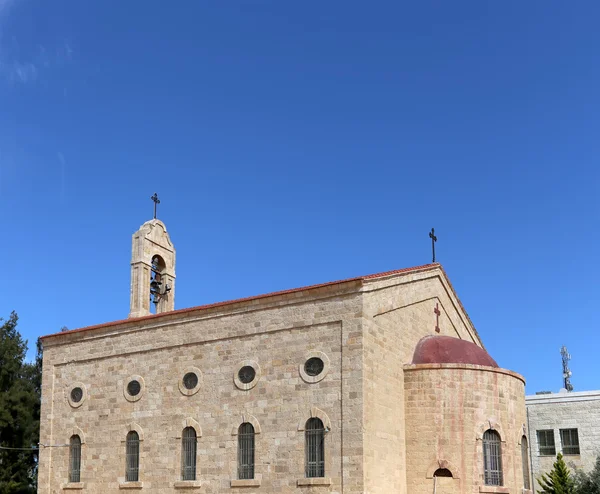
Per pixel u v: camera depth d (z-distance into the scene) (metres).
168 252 50.78
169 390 37.72
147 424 37.88
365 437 31.64
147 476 37.00
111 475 38.25
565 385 67.06
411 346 37.91
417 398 35.66
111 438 38.91
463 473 34.09
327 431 32.50
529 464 37.34
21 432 54.91
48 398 42.03
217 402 35.97
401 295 37.41
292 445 33.28
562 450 50.81
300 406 33.56
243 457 34.62
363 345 32.69
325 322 33.97
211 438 35.66
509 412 36.16
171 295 50.25
